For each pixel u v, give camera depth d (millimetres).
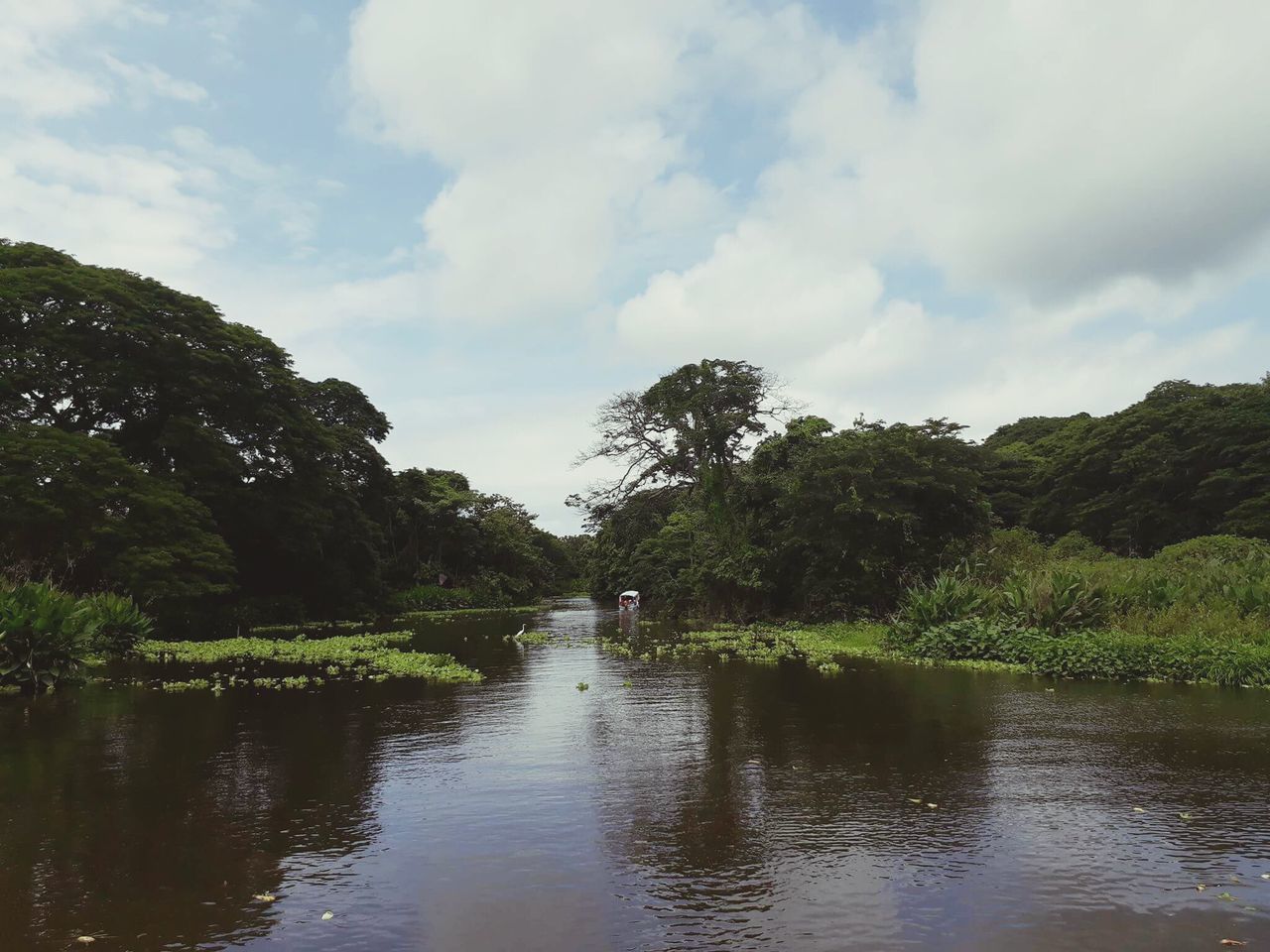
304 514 33312
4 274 23859
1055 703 10609
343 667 16484
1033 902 4391
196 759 8086
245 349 30797
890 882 4715
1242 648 12633
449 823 5930
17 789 6918
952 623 16531
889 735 8820
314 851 5355
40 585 13945
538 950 3891
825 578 26781
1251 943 3883
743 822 5875
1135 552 40844
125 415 28125
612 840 5516
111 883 4812
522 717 10391
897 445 25125
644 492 35656
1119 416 45844
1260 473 36188
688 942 3957
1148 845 5273
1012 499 51719
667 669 15531
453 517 55906
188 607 28312
